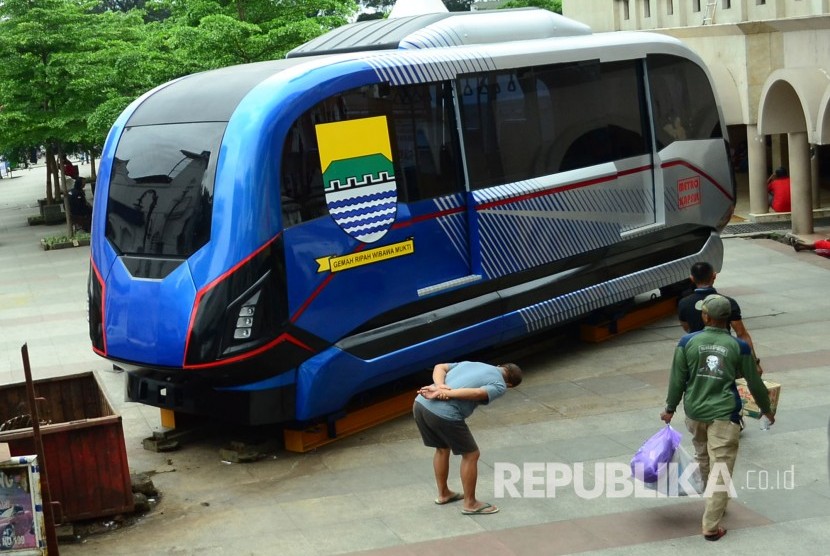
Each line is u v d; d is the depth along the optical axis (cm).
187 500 834
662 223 1272
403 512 777
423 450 919
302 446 928
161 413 1009
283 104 879
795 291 1432
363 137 941
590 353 1194
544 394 1048
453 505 782
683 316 866
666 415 712
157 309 891
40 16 2591
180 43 2322
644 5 2292
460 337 1023
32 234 2806
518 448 895
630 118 1241
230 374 870
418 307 991
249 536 751
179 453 955
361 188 938
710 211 1362
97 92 2558
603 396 1027
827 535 690
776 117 1753
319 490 837
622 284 1211
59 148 2575
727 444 684
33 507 685
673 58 1303
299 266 885
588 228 1171
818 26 1684
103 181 966
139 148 945
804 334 1205
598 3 2514
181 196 900
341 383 922
